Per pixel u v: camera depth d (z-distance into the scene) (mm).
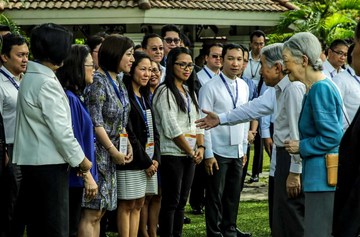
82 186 6988
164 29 10688
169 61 8570
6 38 8570
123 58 7703
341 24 20828
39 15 18000
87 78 7195
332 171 6359
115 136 7691
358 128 5559
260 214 10906
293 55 6492
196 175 10594
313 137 6430
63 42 6609
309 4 23297
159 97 8516
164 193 8562
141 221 8641
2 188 7699
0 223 7672
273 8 20516
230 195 9250
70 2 18000
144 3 17219
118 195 8008
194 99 8758
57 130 6500
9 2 18281
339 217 5586
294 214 7289
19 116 6688
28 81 6605
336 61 10352
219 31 20609
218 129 9070
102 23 17719
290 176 7195
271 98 7918
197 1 18859
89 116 7145
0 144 7691
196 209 10828
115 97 7664
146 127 8156
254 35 12523
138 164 8008
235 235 9328
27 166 6594
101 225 8883
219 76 9320
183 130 8547
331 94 6336
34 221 6637
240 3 20047
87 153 7062
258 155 13328
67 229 6688
